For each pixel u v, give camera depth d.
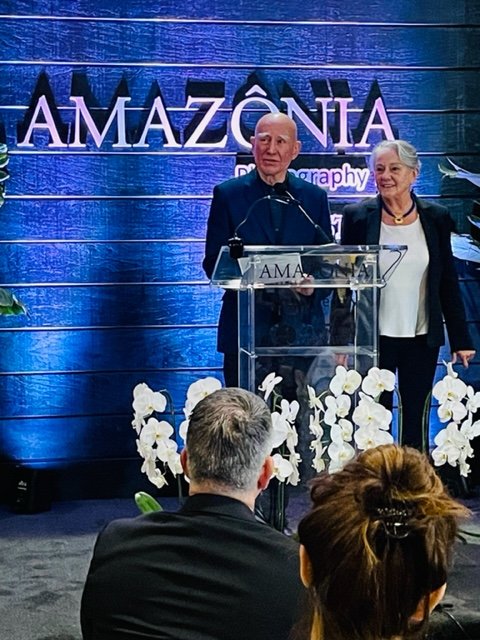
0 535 4.20
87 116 4.73
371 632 1.09
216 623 1.78
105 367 4.81
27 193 4.72
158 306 4.82
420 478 1.15
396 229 4.16
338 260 3.08
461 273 4.94
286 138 4.17
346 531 1.10
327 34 4.84
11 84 4.69
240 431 1.99
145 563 1.84
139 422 2.78
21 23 4.67
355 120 4.88
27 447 4.78
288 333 3.09
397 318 4.15
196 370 4.86
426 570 1.09
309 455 3.04
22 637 3.08
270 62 4.82
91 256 4.78
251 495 2.00
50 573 3.68
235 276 3.19
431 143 4.92
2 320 4.74
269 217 4.17
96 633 1.84
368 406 2.76
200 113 4.80
